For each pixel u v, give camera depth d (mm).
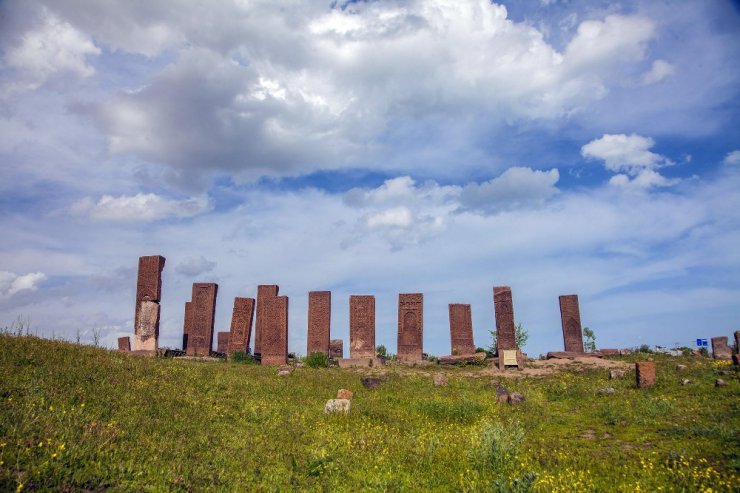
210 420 14188
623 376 24000
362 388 22250
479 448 12195
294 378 23812
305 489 10094
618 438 14023
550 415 17234
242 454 11586
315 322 33375
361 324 33031
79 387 14180
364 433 14180
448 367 30281
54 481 8359
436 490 10352
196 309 34875
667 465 11242
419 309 33219
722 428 13414
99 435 10703
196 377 19719
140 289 31328
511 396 19781
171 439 11680
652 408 16453
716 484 9859
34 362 16203
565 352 33281
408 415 17125
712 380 20734
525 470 11273
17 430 9945
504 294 32938
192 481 9562
